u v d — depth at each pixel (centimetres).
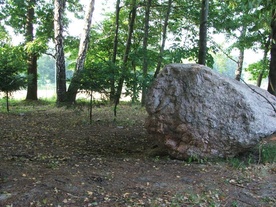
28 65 1842
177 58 1288
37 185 398
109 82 1014
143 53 1339
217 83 561
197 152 558
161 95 594
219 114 549
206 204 374
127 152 668
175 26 1593
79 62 1445
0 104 1642
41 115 1186
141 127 983
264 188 431
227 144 549
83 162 542
